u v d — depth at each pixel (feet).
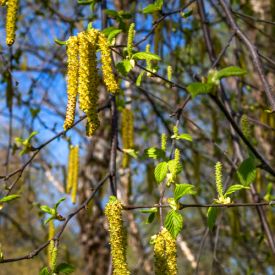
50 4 21.67
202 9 15.39
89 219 22.48
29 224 22.15
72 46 8.38
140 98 22.67
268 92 9.64
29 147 11.82
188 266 30.35
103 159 22.61
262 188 19.71
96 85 8.34
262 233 16.99
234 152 14.12
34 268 37.83
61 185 28.43
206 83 6.53
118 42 18.69
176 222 8.05
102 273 22.41
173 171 9.06
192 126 25.75
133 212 25.49
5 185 11.64
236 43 18.29
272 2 21.53
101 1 13.52
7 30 10.22
